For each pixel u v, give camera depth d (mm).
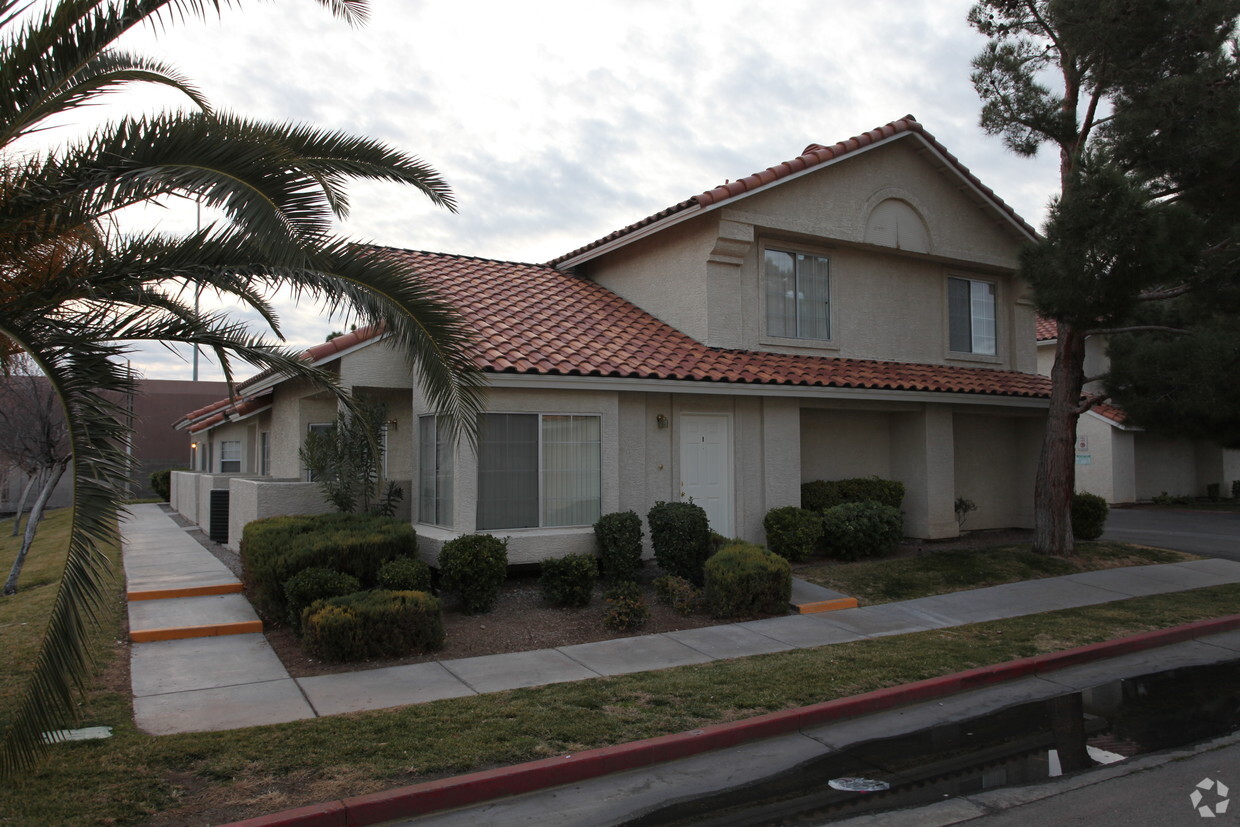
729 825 5062
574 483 11562
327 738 5969
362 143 7707
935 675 7902
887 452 16078
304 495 11867
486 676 7672
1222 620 10367
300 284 6316
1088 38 11852
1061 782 5723
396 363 12008
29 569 14078
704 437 13289
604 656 8445
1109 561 14062
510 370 10727
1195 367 12125
